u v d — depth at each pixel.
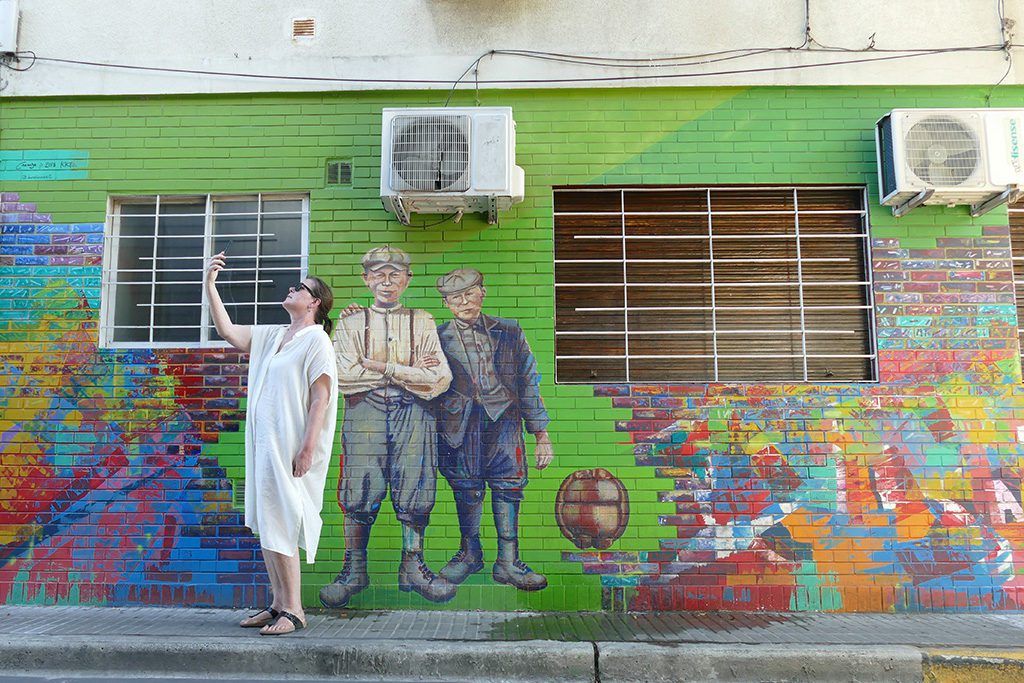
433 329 5.90
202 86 6.14
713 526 5.70
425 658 4.55
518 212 6.02
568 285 6.05
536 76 6.09
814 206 6.17
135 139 6.15
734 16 6.14
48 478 5.83
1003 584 5.63
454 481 5.75
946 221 6.00
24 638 4.70
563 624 5.20
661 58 6.11
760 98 6.12
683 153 6.08
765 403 5.80
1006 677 4.48
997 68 6.07
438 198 5.60
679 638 4.83
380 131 6.11
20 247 6.05
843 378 6.01
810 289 6.12
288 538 4.70
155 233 6.18
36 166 6.13
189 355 5.91
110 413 5.88
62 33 6.19
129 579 5.73
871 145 6.09
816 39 6.11
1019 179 5.59
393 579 5.66
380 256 5.98
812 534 5.69
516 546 5.68
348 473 5.76
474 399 5.82
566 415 5.80
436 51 6.13
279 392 4.72
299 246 6.18
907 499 5.71
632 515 5.71
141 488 5.81
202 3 6.20
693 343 6.06
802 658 4.54
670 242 6.16
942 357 5.86
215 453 5.82
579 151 6.08
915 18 6.12
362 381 5.84
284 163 6.09
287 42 6.16
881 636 4.89
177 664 4.55
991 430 5.78
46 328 5.98
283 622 4.79
